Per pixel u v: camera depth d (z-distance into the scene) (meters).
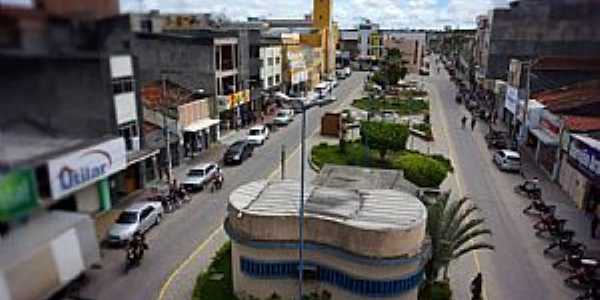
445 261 16.33
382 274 14.82
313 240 15.65
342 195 17.30
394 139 33.50
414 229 14.73
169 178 28.52
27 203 3.53
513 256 21.00
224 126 44.75
